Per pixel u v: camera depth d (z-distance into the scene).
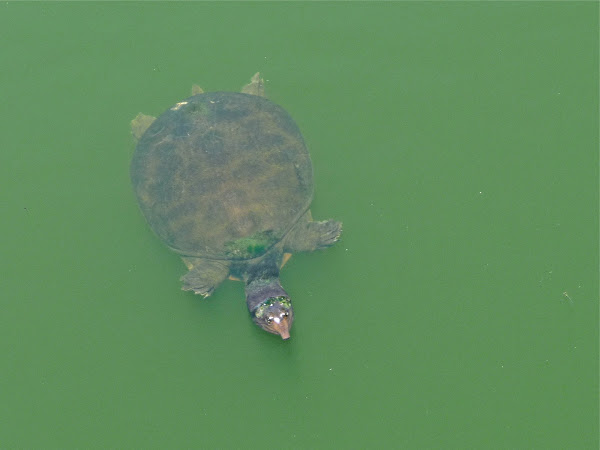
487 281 10.64
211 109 10.91
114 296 10.93
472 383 9.96
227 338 10.52
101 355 10.52
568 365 9.98
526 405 9.80
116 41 13.04
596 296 10.37
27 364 10.48
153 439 9.86
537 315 10.34
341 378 10.09
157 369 10.35
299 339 10.37
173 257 11.12
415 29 12.83
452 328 10.34
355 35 12.84
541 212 11.08
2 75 12.73
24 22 13.14
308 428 9.79
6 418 10.11
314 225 10.65
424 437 9.66
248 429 9.83
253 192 10.22
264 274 10.47
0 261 11.22
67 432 9.99
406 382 10.02
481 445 9.55
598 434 9.50
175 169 10.44
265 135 10.67
